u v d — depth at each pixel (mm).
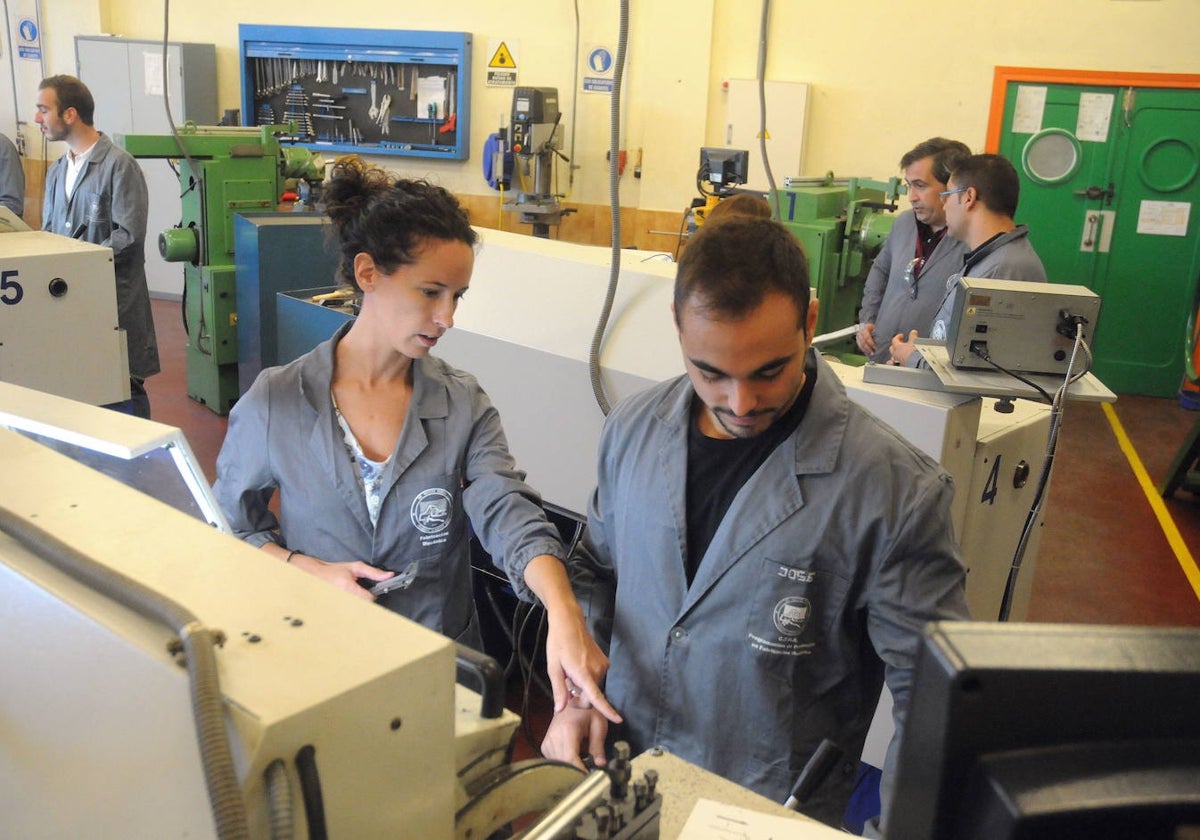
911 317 3240
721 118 5859
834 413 1136
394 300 1313
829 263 3650
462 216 1332
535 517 1331
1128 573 3576
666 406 1228
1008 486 2047
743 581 1145
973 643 490
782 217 3633
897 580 1102
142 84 6504
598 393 1882
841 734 1205
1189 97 5227
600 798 705
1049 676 481
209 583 653
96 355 2857
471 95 6340
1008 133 5488
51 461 832
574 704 1151
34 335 2711
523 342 2023
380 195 1304
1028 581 2291
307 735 533
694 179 5941
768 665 1146
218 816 478
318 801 543
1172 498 4309
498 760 757
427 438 1397
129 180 3799
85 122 3852
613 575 1355
